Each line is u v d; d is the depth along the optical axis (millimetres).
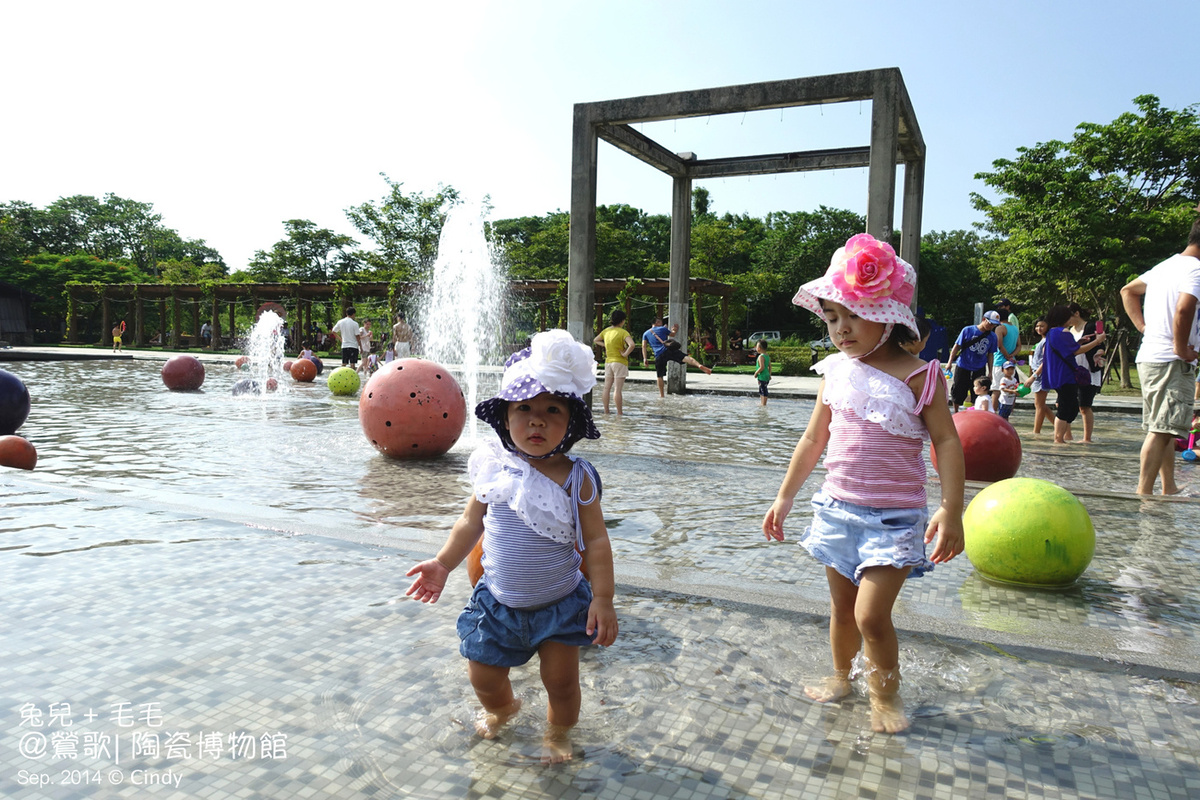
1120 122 20828
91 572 3652
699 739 2252
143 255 77812
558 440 2285
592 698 2488
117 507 4883
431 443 7395
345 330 21031
